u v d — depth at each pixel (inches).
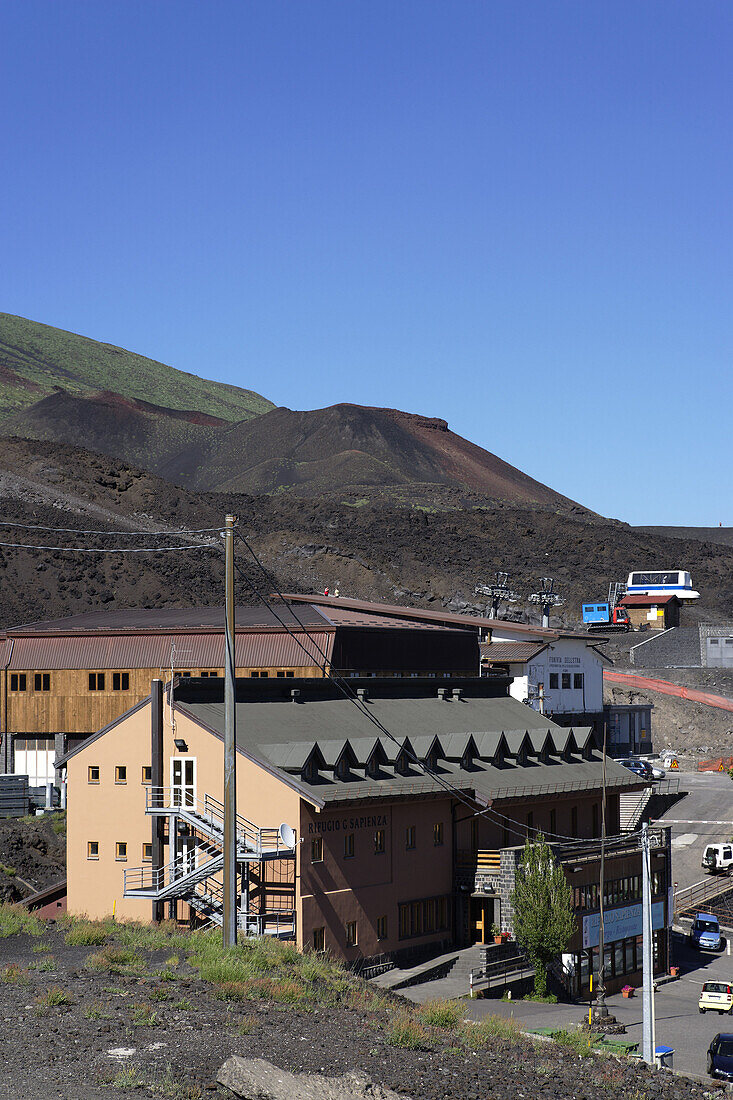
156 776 1870.1
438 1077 1031.0
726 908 2874.0
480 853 2070.6
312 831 1755.7
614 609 6550.2
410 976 1844.2
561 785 2269.9
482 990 1843.0
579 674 3961.6
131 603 6318.9
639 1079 1184.2
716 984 2032.5
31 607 6023.6
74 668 2997.0
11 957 1379.2
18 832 2466.8
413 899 1961.1
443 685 2583.7
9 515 7854.3
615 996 2158.0
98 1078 891.4
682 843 3225.9
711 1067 1454.2
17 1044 967.6
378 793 1849.2
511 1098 1015.0
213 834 1765.5
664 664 5856.3
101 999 1136.2
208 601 6560.0
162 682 1905.8
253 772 1781.5
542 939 1934.1
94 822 1934.1
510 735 2346.2
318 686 2212.1
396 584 7844.5
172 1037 1019.3
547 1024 1675.7
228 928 1454.2
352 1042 1103.0
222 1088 887.7
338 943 1781.5
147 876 1876.2
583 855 2185.0
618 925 2240.4
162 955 1434.5
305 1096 868.6
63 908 2004.2
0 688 3051.2
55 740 2992.1
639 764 3727.9
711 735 4594.0
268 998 1238.3
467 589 7839.6
